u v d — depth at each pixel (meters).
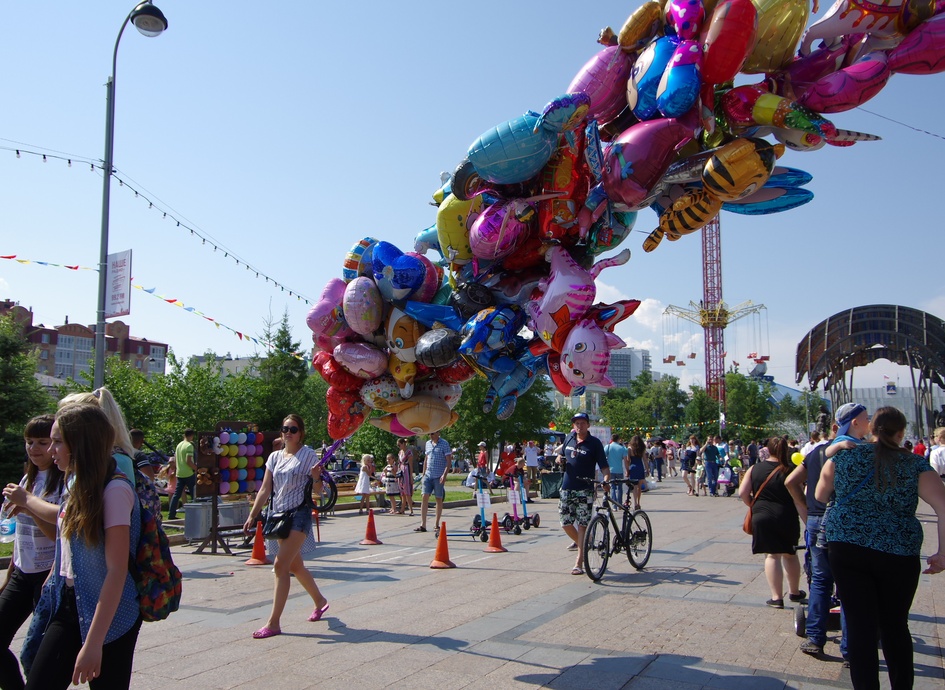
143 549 3.26
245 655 5.36
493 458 34.53
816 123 3.85
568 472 8.65
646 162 4.20
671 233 4.46
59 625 3.13
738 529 12.95
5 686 3.84
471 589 7.73
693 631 5.93
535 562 9.58
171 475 14.11
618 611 6.65
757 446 23.62
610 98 4.49
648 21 4.28
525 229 4.69
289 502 6.00
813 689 4.56
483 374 5.19
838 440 4.68
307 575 6.34
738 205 4.62
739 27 3.81
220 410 24.30
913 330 29.56
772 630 5.94
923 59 3.73
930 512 15.59
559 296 4.42
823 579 5.23
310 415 35.03
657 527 13.45
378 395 5.55
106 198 11.35
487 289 5.04
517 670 4.98
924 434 30.44
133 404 22.84
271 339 32.22
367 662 5.17
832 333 31.09
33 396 19.69
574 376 4.46
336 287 5.71
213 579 8.56
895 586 3.94
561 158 4.52
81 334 80.06
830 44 3.99
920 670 4.93
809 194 4.48
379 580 8.30
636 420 62.44
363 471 17.33
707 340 75.31
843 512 4.09
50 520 3.57
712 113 4.11
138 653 5.42
